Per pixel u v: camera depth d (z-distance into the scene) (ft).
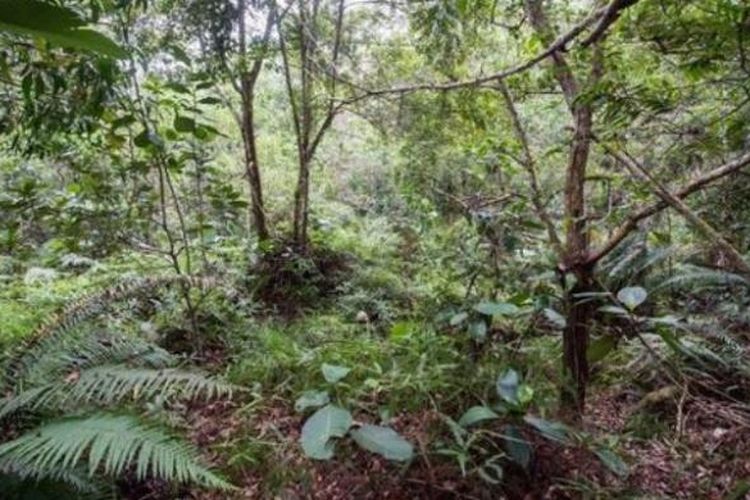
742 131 8.84
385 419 8.09
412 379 8.82
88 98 8.71
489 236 10.59
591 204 11.10
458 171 14.98
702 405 9.86
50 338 8.05
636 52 8.32
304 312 15.38
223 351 12.49
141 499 7.54
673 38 7.20
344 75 16.26
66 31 3.15
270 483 7.92
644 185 8.20
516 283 10.34
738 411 10.18
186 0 10.44
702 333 11.64
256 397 9.76
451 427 7.61
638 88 7.50
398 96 15.08
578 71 9.08
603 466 8.20
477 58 12.97
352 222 20.54
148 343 9.70
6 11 3.00
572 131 10.00
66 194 11.73
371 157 22.20
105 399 7.62
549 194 10.57
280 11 14.60
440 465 7.89
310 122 17.04
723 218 12.78
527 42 9.70
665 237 11.82
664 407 10.55
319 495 7.79
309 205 19.65
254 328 13.38
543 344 10.41
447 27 10.71
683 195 7.82
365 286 16.57
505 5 10.81
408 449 7.30
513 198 10.71
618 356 11.98
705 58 6.78
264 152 21.24
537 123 13.70
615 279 12.12
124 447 6.05
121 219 11.69
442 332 10.14
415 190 15.47
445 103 13.60
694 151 9.17
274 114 21.61
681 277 11.80
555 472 8.00
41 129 9.39
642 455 9.25
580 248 9.11
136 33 10.25
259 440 8.75
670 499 7.93
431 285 14.84
